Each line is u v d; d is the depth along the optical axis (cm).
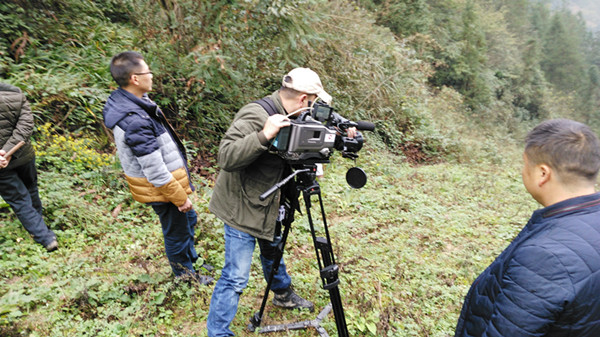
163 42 504
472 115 1402
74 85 460
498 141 1151
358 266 340
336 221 440
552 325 107
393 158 694
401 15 1162
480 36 1709
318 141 186
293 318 273
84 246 334
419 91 914
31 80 444
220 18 480
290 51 563
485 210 516
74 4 548
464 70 1549
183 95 515
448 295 304
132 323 252
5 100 292
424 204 517
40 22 511
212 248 348
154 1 495
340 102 703
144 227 369
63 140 427
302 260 342
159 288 278
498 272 121
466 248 395
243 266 224
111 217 375
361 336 260
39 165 411
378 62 752
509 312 108
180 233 267
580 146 108
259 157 208
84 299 262
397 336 254
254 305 282
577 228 106
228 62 502
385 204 493
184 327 259
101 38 545
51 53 497
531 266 106
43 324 244
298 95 201
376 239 405
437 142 830
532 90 2272
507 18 3397
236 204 214
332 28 643
